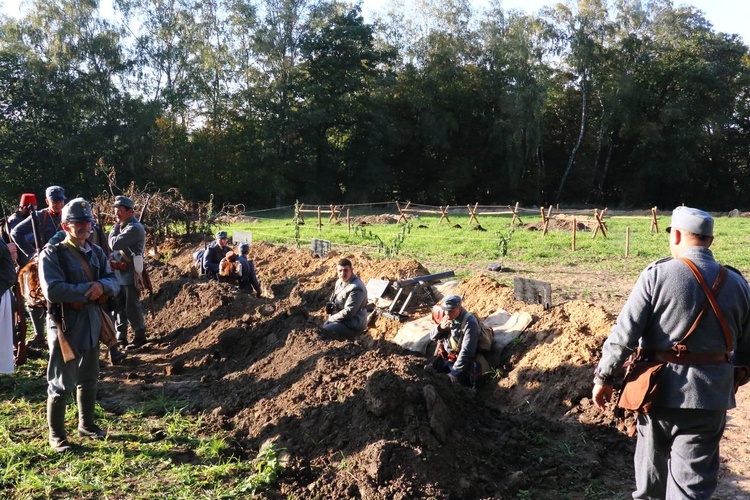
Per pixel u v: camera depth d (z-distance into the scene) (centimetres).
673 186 5150
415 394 487
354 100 4847
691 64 4800
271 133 4594
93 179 4072
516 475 451
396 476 427
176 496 429
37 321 791
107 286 511
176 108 4434
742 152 5119
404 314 870
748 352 349
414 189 5191
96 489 438
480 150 5094
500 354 689
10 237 751
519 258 1672
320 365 574
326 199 4825
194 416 576
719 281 335
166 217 1669
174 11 4569
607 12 4875
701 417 330
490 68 5100
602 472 471
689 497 330
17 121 4125
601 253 1753
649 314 342
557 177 5391
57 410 496
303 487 439
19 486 436
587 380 573
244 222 3067
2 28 4128
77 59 4181
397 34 5219
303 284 1117
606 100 4903
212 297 901
